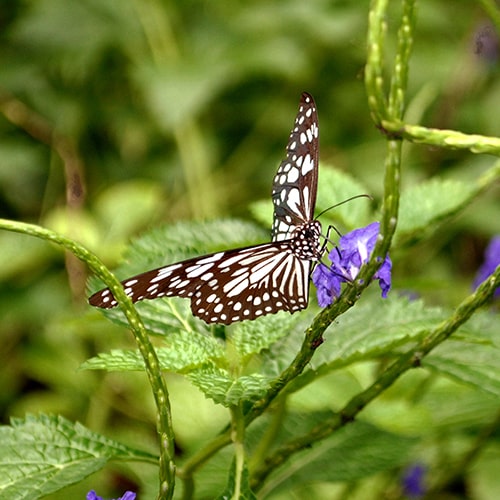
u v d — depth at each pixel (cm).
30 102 130
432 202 84
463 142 72
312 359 78
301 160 77
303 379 78
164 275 75
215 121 133
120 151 133
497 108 128
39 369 108
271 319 78
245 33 133
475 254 118
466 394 88
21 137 130
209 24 136
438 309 79
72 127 129
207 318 76
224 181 129
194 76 122
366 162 126
